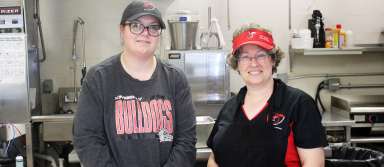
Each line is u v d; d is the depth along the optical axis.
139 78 1.69
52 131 2.88
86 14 3.65
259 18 3.70
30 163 2.88
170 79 1.75
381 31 3.71
